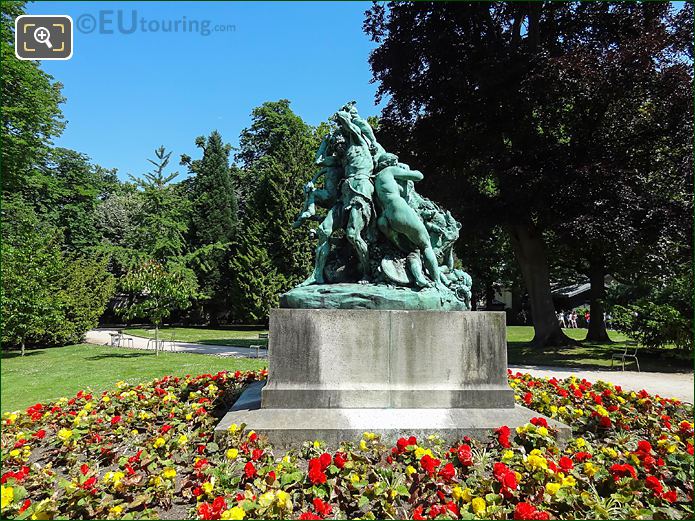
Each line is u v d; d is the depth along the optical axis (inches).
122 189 1860.2
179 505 141.4
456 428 185.6
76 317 925.8
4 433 213.2
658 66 629.0
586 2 700.7
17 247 799.1
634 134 657.0
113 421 211.3
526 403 237.0
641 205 595.2
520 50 653.3
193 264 1470.2
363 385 202.2
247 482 147.9
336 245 251.4
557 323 780.0
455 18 700.0
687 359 633.0
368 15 788.0
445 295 224.5
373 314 205.9
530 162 661.9
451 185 677.9
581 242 669.3
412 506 136.3
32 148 828.0
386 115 781.3
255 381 309.0
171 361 587.5
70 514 132.4
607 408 240.2
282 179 1304.1
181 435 181.8
